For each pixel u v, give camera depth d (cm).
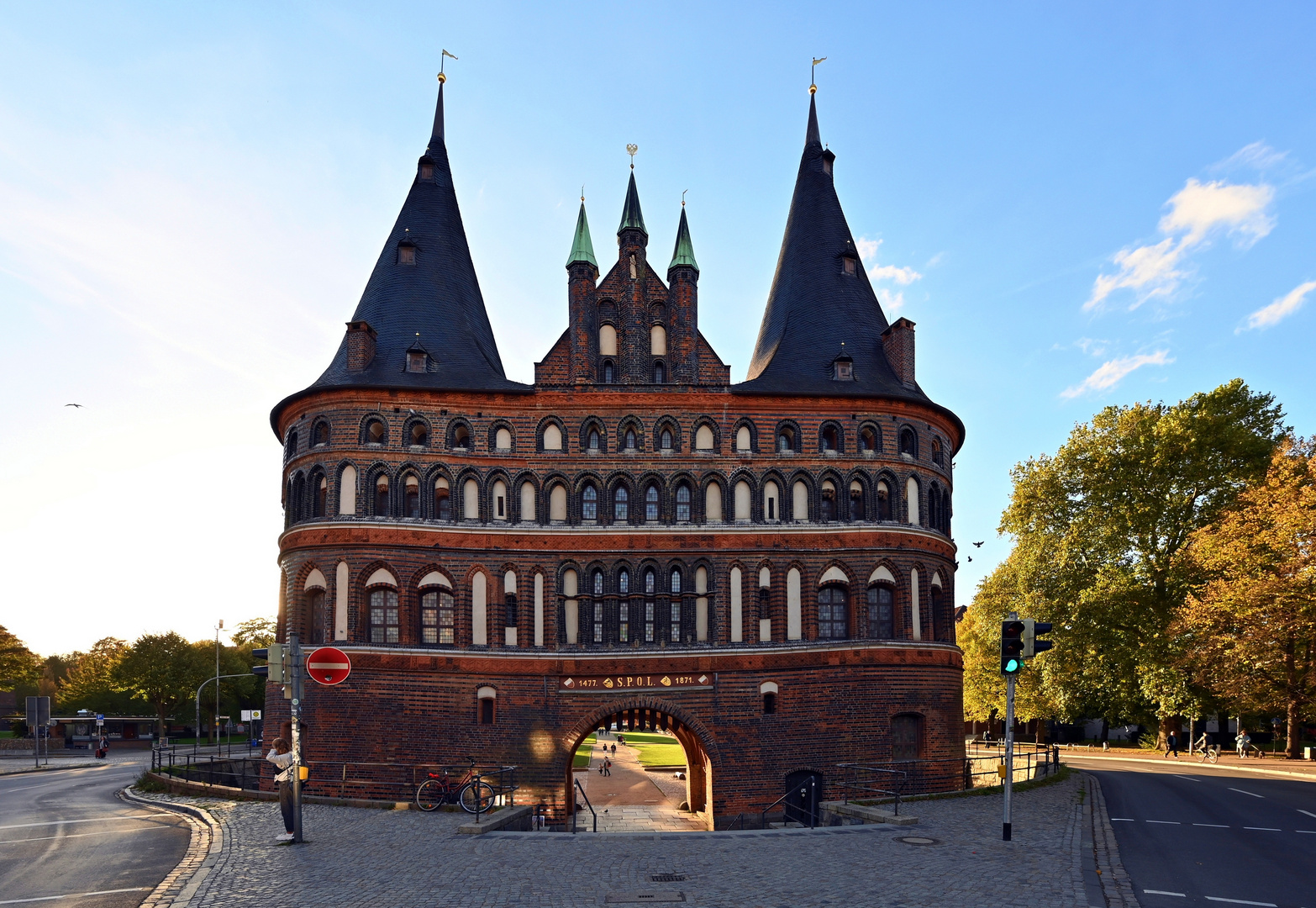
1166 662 5309
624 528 3994
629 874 1767
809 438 4141
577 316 4156
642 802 5422
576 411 4081
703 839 2189
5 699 13612
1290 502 4581
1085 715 8100
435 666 3781
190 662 10338
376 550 3822
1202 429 5425
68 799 3550
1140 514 5497
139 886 1708
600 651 3894
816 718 3897
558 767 3806
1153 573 5519
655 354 4203
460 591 3881
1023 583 6000
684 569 4000
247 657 11825
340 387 3934
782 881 1698
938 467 4384
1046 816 2616
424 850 2048
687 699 3878
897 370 4403
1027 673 7262
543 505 4000
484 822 2377
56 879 1794
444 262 4528
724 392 4119
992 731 9944
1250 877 1828
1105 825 2466
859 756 3878
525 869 1817
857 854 1978
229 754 6938
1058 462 5903
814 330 4503
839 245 4753
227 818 2608
